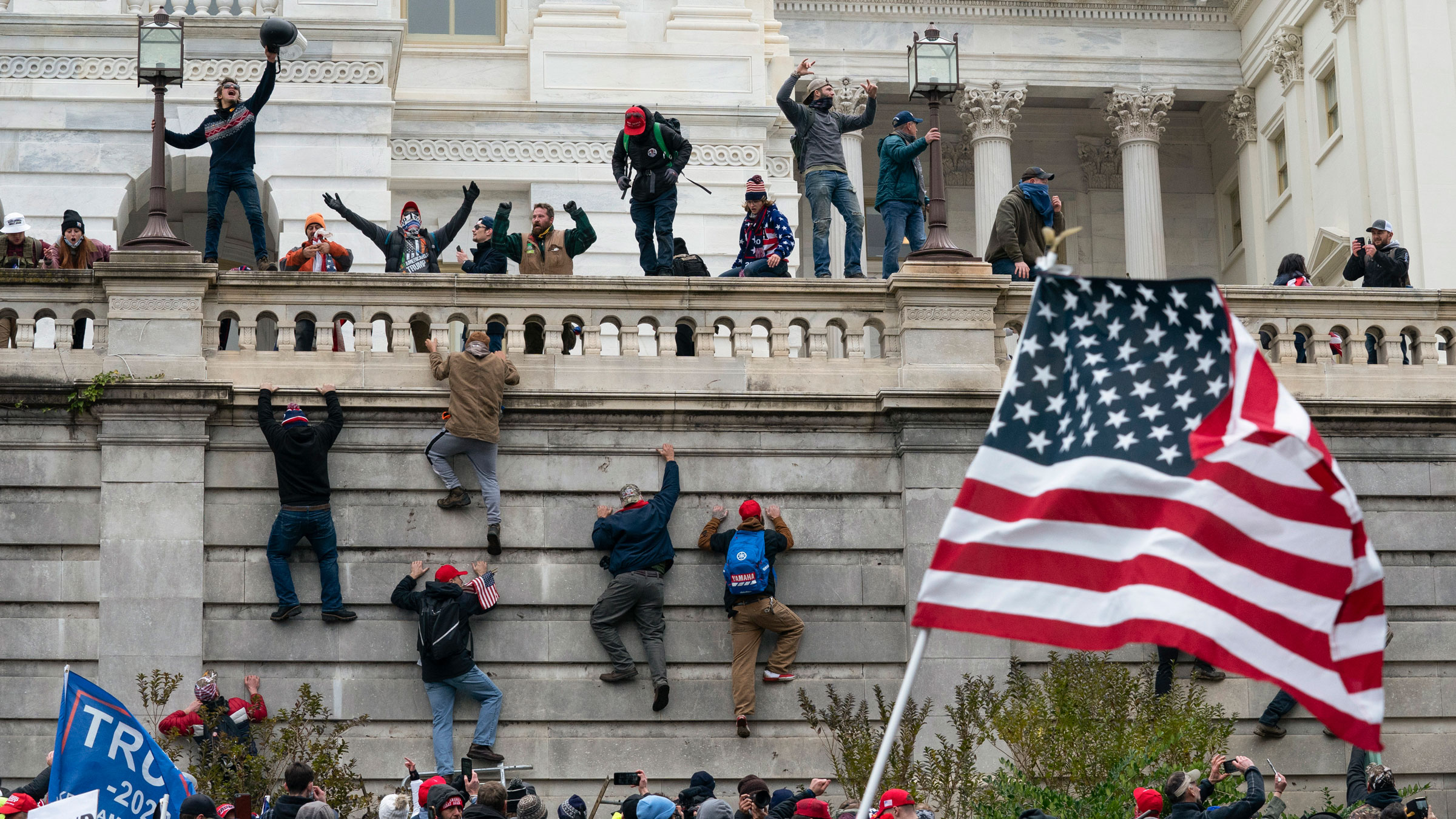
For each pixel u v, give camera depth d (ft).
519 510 244.83
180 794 172.04
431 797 177.68
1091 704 224.33
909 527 247.50
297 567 240.32
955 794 228.63
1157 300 139.85
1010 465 137.28
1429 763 251.19
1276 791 211.00
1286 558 131.64
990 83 523.70
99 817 167.02
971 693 227.61
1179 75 531.09
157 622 234.99
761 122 406.41
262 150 369.09
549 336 251.19
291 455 236.63
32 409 239.50
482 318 251.19
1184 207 559.38
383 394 243.40
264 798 211.00
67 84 364.99
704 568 246.06
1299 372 263.49
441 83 409.69
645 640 240.32
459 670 233.76
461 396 240.53
